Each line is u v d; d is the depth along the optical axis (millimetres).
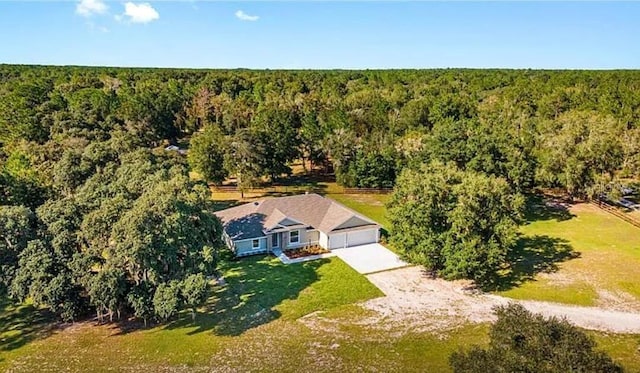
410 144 57938
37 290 24547
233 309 28906
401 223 33219
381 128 73812
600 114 65562
